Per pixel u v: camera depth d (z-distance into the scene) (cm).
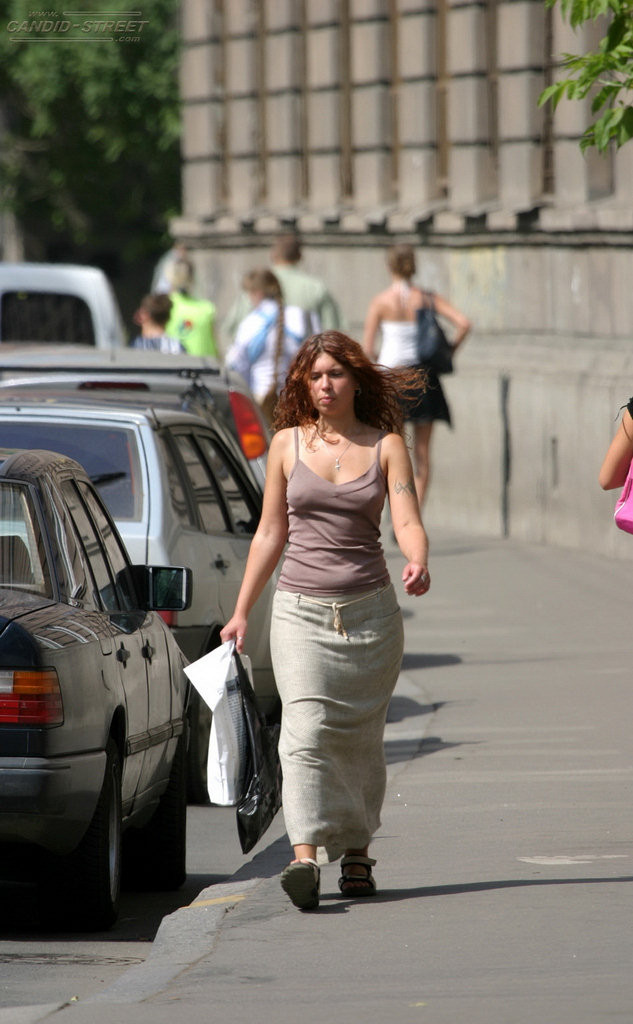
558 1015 1883
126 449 3575
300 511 2542
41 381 4212
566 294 7269
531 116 7644
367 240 9112
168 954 2295
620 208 6781
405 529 2531
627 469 2589
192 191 11350
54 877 2628
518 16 7662
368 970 2142
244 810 2523
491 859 2761
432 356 6775
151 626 3028
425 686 4450
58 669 2516
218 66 11031
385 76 9094
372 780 2572
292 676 2528
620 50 3322
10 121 18825
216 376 4678
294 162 10100
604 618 5428
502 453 7512
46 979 2361
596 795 3225
